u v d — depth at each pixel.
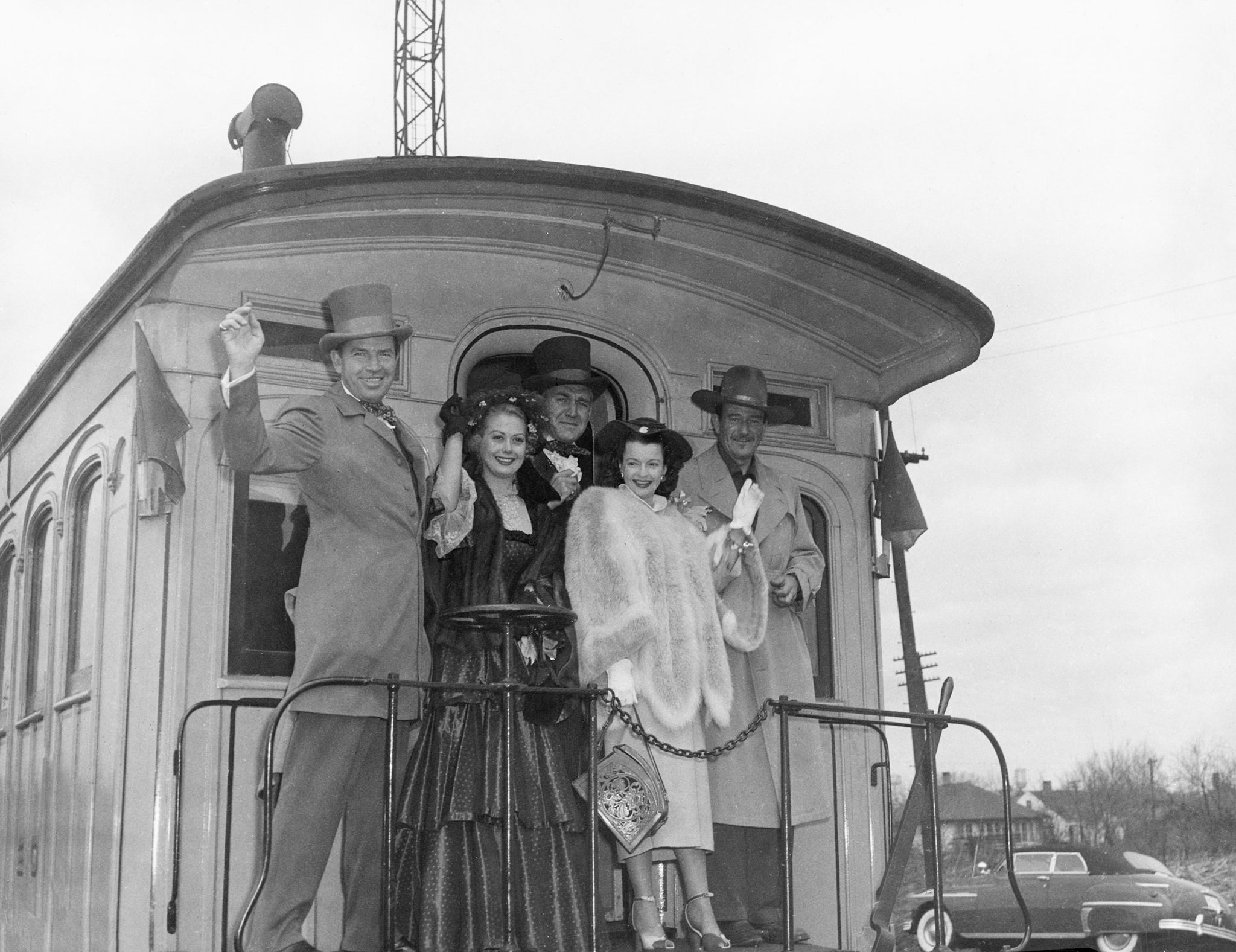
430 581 4.96
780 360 6.82
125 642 5.27
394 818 4.48
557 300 6.24
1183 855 12.09
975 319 6.57
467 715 4.71
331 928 5.37
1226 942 10.09
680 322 6.54
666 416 6.41
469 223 5.90
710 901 5.05
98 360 6.08
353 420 4.87
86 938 5.30
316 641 4.62
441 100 9.29
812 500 6.84
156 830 5.06
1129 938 10.11
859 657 6.80
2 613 7.78
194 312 5.46
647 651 4.98
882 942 5.76
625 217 5.97
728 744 5.02
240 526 5.45
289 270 5.68
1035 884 10.43
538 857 4.72
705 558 5.33
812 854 6.48
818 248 6.23
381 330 4.94
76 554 6.21
